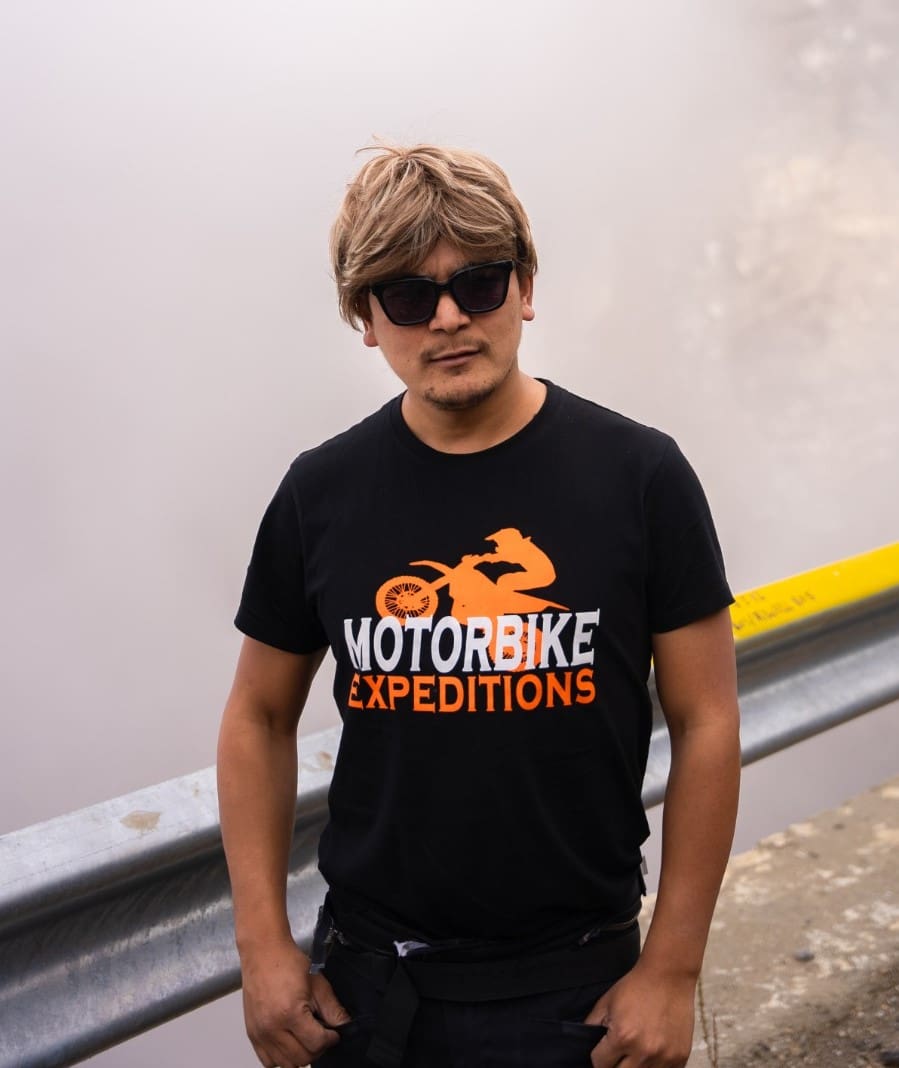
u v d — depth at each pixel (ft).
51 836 5.12
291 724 5.01
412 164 4.30
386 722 4.42
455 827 4.34
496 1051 4.43
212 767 5.61
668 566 4.35
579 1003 4.43
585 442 4.40
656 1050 4.25
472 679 4.31
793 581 7.17
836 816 8.91
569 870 4.38
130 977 5.36
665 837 4.44
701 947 4.36
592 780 4.36
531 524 4.34
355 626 4.46
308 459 4.69
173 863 5.34
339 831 4.69
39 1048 5.09
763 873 8.32
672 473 4.35
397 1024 4.46
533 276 4.55
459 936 4.48
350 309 4.62
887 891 7.94
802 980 7.20
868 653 7.60
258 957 4.67
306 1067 4.91
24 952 5.15
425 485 4.44
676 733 4.51
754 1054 6.68
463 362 4.29
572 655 4.28
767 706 7.16
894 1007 6.88
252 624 4.85
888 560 7.46
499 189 4.31
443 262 4.24
